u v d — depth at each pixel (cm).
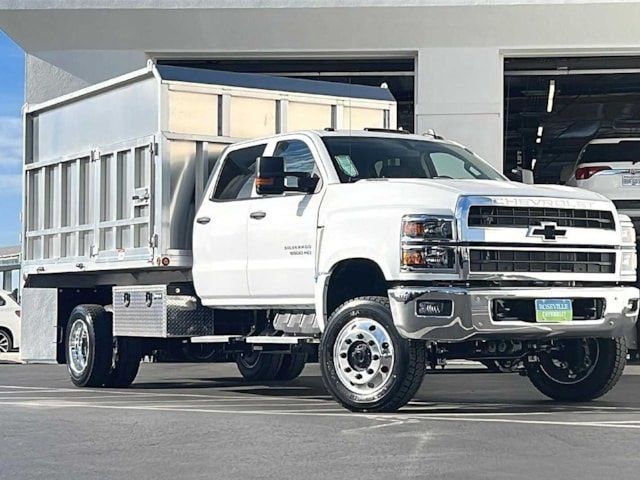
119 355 1340
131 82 1285
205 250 1179
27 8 1945
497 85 1917
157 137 1219
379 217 980
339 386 989
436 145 1161
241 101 1270
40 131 1477
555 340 1046
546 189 1016
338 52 1953
